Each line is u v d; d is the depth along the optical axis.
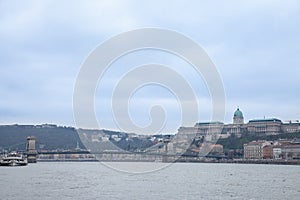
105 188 112.69
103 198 91.81
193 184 128.88
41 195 96.88
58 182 134.75
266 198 94.62
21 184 126.94
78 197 93.44
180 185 124.00
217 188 115.31
